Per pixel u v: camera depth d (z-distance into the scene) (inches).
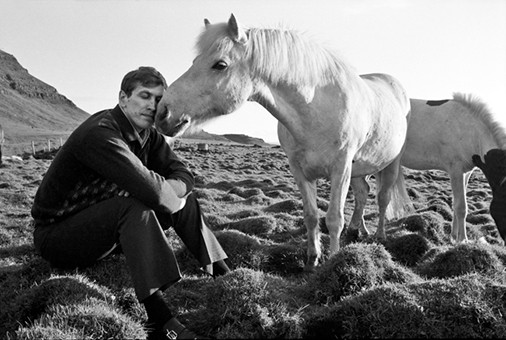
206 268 139.9
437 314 116.6
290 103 170.9
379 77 249.8
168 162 150.9
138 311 129.0
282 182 673.0
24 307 129.6
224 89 151.9
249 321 117.2
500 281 156.6
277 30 165.9
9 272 167.5
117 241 133.3
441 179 842.8
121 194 128.8
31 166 796.0
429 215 266.7
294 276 184.7
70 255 138.9
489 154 215.0
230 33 152.1
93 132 127.5
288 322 116.7
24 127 5792.3
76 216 133.3
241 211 324.5
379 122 206.2
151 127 147.9
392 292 121.1
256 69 157.2
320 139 176.7
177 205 130.3
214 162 1139.3
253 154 1630.2
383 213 251.4
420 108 274.4
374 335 113.4
